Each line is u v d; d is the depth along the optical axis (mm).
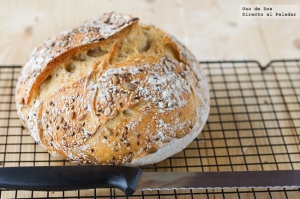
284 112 633
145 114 500
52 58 515
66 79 510
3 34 716
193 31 757
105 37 514
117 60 517
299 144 593
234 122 615
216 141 592
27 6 766
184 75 532
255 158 576
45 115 511
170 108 506
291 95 659
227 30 763
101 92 498
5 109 604
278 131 608
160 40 548
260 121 619
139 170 494
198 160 569
